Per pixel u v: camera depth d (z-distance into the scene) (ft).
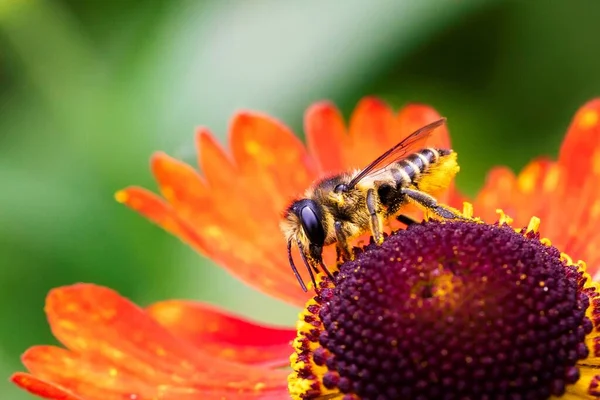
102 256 0.57
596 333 0.45
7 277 0.57
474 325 0.44
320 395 0.46
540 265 0.45
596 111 0.51
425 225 0.46
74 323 0.48
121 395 0.47
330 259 0.50
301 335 0.47
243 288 0.57
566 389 0.45
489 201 0.52
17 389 0.55
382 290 0.45
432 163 0.50
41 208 0.57
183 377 0.48
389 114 0.54
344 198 0.48
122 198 0.50
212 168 0.52
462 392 0.44
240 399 0.48
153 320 0.49
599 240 0.50
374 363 0.45
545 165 0.53
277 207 0.52
